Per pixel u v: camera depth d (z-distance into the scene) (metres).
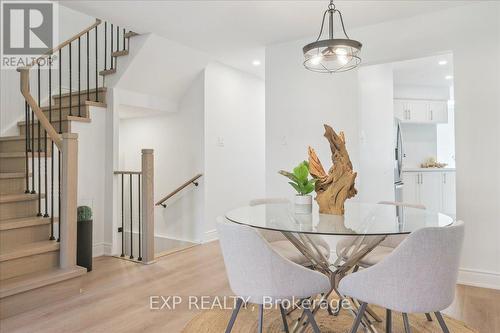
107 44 5.09
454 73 3.08
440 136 7.15
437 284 1.51
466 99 3.02
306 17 3.29
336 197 2.13
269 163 4.09
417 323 2.29
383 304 1.58
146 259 3.59
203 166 4.54
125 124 5.25
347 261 2.21
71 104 3.93
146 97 4.30
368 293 1.61
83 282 3.04
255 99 5.49
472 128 2.99
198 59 4.37
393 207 2.49
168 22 3.42
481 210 2.94
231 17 3.30
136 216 5.09
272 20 3.36
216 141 4.73
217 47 4.11
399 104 5.93
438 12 3.15
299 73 3.90
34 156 3.36
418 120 6.00
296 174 2.29
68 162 2.73
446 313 2.42
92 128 3.86
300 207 2.27
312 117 3.83
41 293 2.51
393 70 4.97
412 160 6.35
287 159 3.98
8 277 2.50
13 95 4.11
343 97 3.66
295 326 2.13
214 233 4.71
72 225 2.76
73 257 2.78
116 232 3.99
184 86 4.60
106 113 3.99
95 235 3.89
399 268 1.51
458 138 3.04
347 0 2.93
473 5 3.00
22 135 3.87
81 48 4.85
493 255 2.89
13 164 3.50
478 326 2.22
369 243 2.24
